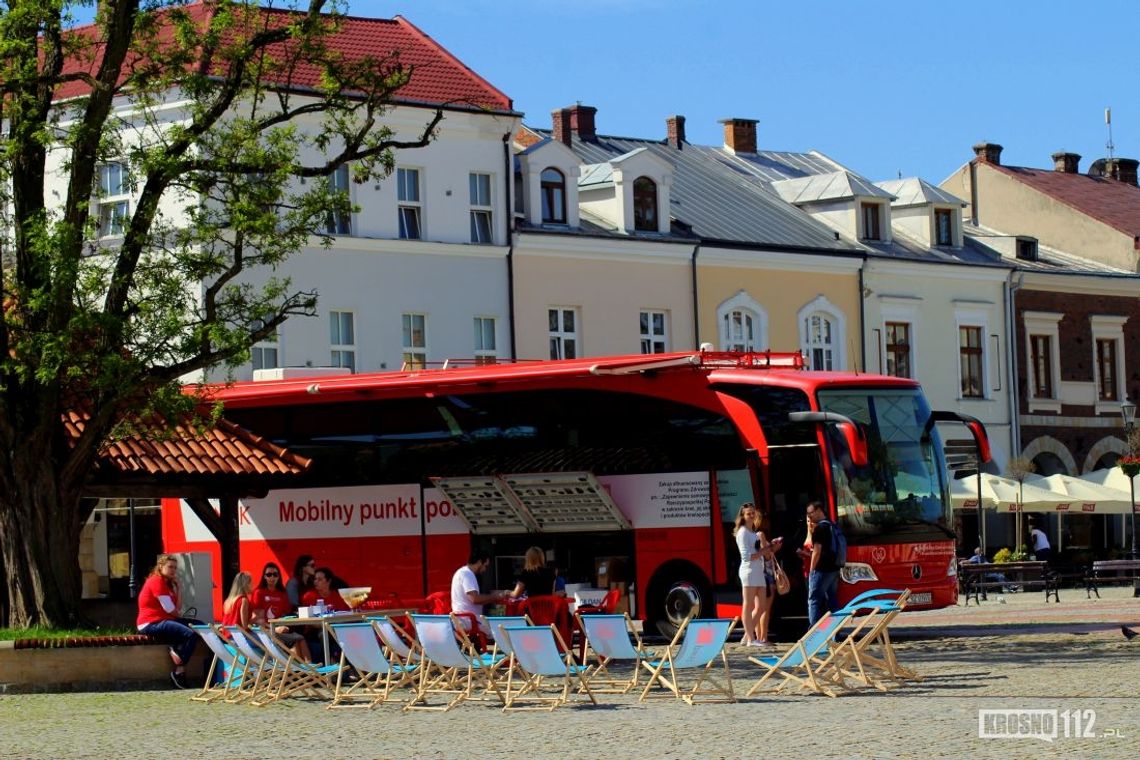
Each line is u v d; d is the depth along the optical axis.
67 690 25.70
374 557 35.03
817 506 29.33
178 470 31.55
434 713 21.70
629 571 32.91
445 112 50.19
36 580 27.92
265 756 18.19
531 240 51.84
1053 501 53.28
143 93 29.47
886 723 18.81
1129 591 51.31
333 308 47.91
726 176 64.00
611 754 17.33
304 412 35.94
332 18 29.12
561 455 33.41
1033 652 27.25
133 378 27.31
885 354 61.03
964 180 74.31
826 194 61.94
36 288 27.58
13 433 27.94
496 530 34.06
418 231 49.97
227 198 29.30
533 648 21.62
